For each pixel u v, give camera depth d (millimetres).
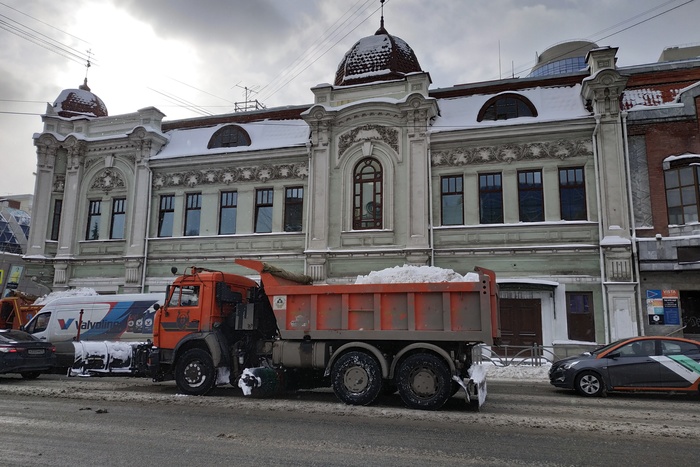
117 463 5742
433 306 9852
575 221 18516
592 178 18672
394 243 20125
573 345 17500
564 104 19688
